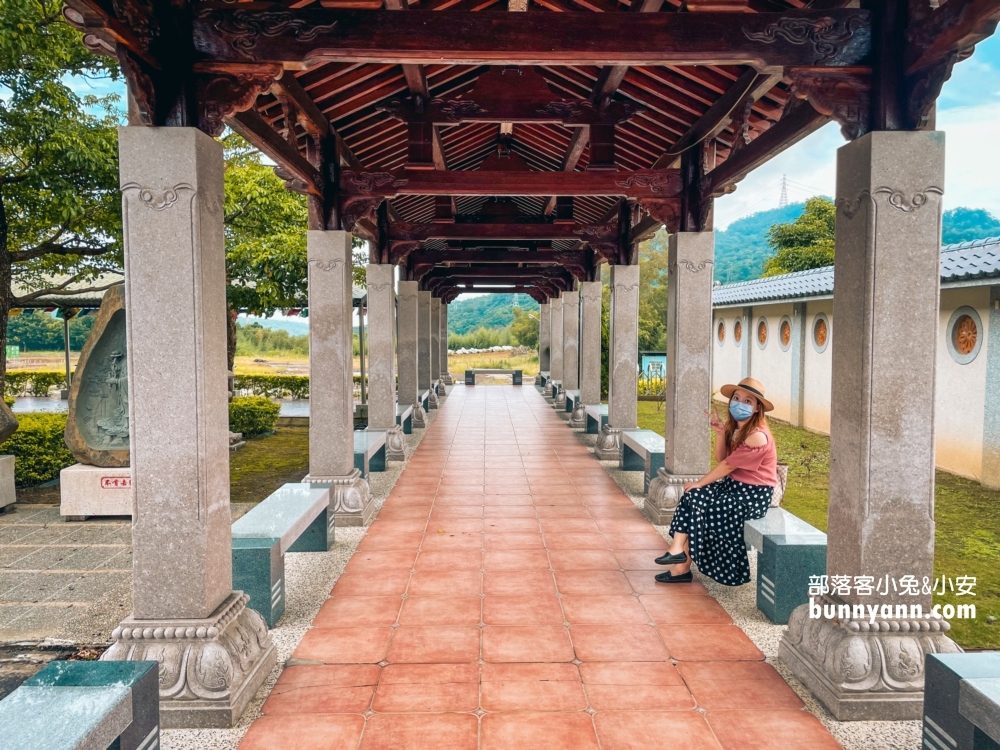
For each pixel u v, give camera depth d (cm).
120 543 514
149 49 255
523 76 506
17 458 690
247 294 1045
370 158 666
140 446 272
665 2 382
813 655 287
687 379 536
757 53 274
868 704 264
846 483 283
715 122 438
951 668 212
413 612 366
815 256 2206
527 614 364
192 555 273
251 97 278
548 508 590
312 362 531
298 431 1169
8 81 657
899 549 272
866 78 273
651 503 552
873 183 265
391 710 272
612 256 804
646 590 399
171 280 269
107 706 188
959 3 231
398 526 532
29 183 690
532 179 521
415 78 462
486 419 1217
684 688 289
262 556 340
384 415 816
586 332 1055
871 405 270
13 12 601
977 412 766
